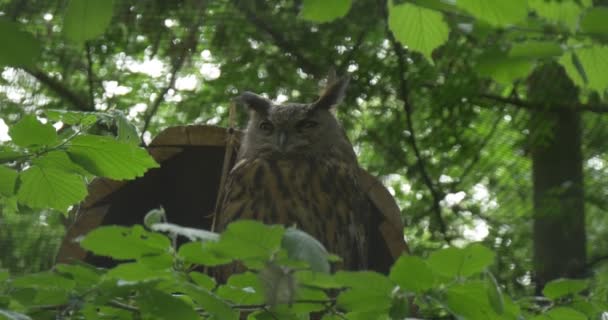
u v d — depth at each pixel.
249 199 8.26
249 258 3.33
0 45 3.45
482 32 4.53
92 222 7.13
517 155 14.64
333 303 3.88
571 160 14.12
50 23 12.05
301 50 14.14
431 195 14.65
